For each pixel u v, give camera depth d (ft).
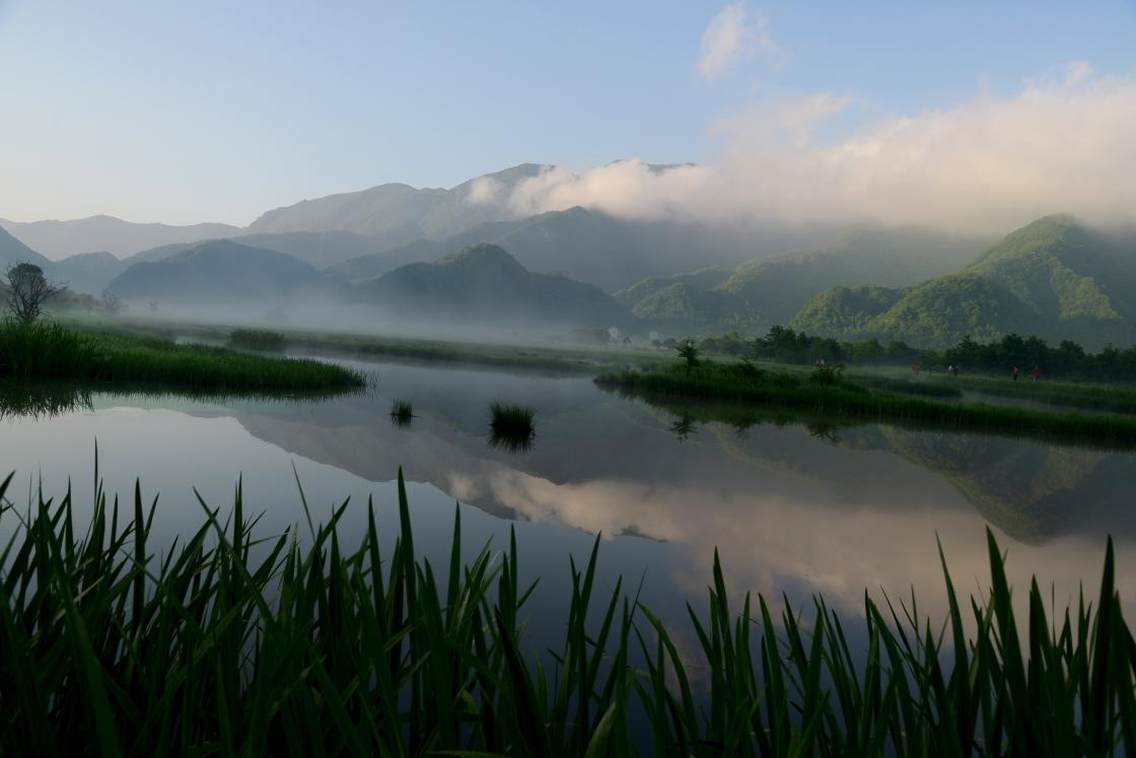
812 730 3.90
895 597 14.90
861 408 77.25
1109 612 3.44
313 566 5.02
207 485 20.59
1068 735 3.43
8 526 14.06
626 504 23.44
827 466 36.40
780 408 77.46
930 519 24.43
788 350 313.32
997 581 4.01
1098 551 20.77
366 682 3.92
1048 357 285.23
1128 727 3.39
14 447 24.20
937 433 60.23
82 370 49.29
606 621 4.77
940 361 291.58
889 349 338.95
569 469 29.81
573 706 7.69
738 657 4.65
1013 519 25.38
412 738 4.81
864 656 10.82
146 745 4.22
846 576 16.39
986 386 166.50
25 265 117.70
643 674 5.29
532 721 3.84
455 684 4.87
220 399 45.09
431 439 35.35
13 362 47.29
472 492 23.34
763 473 32.50
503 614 4.95
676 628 12.00
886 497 28.45
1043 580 17.34
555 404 65.10
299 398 49.93
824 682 9.14
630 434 45.60
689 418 60.39
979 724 6.62
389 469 25.99
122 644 6.25
